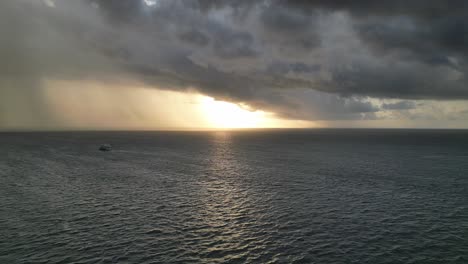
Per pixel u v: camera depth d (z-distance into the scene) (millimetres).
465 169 74562
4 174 64812
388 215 36969
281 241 28656
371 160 94188
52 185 53531
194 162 89812
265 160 95000
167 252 25969
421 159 96125
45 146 147625
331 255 25594
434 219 35500
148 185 54844
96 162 87750
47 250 25938
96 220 34375
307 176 65250
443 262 24469
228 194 48062
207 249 26719
